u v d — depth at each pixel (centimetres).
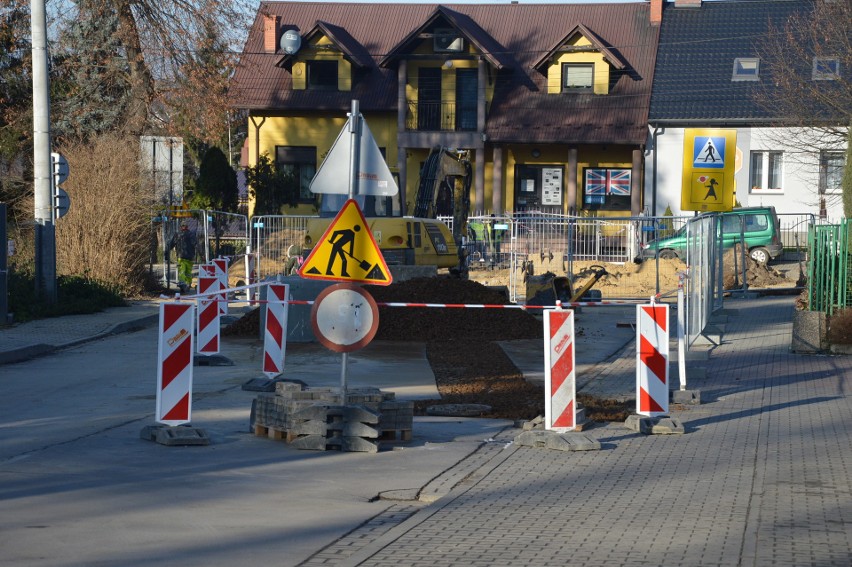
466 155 3606
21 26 4662
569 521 908
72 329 2403
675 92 5419
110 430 1286
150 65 4912
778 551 813
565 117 5472
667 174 5356
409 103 5600
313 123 5775
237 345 2233
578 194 5525
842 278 2188
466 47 5522
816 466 1134
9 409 1439
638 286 3750
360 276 1223
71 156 3231
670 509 949
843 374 1877
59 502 945
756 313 2950
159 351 1225
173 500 963
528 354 2131
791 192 5275
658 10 5759
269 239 3981
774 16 5672
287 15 6125
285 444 1230
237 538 847
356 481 1058
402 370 1872
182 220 4172
